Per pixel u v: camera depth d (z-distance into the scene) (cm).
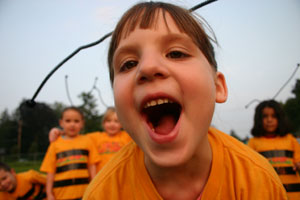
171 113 38
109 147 137
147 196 37
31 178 122
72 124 122
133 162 41
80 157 113
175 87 27
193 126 28
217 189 36
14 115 1881
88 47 46
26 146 1752
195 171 36
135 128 30
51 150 115
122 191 41
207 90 29
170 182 36
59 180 107
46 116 1820
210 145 39
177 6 37
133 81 29
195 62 30
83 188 107
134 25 31
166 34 30
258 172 37
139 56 30
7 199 116
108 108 155
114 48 38
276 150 112
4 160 991
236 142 46
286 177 105
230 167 38
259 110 122
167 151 26
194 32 34
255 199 35
